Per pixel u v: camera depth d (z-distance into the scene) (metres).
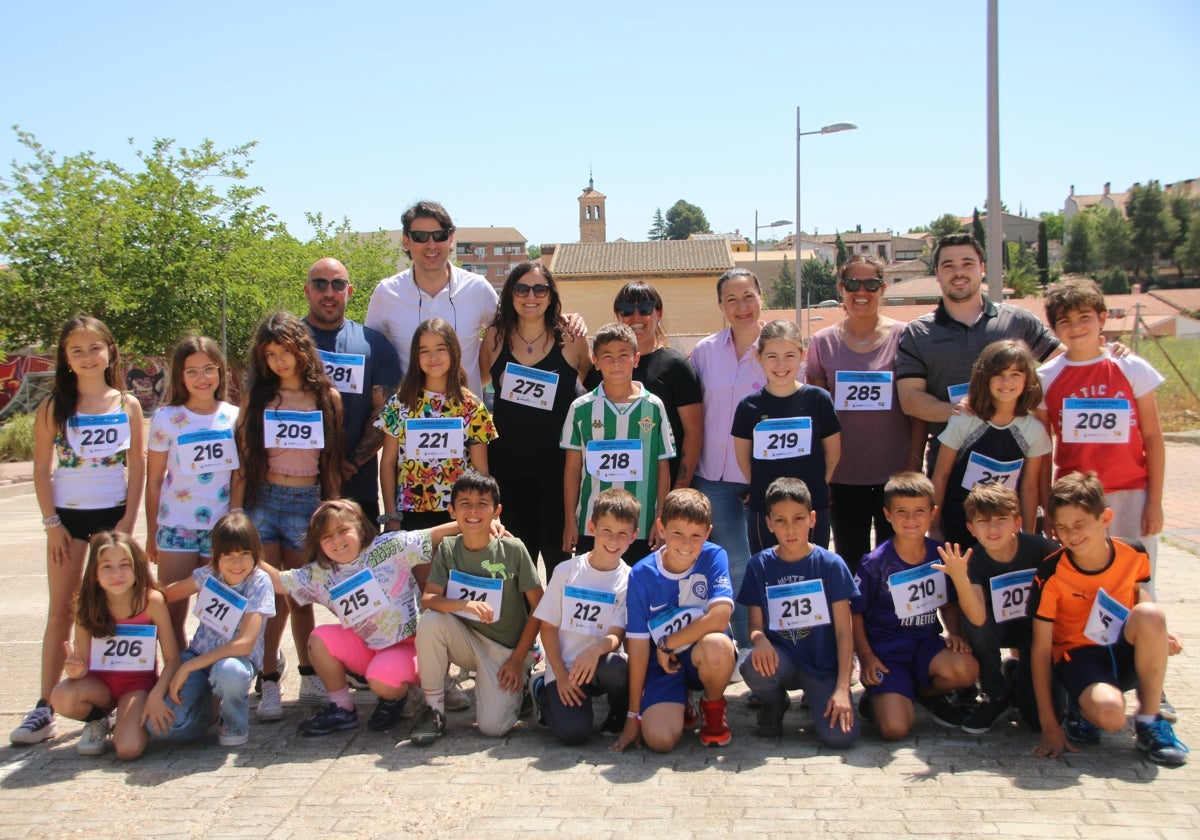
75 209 20.72
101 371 4.80
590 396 5.16
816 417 4.98
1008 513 4.27
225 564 4.48
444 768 4.12
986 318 5.30
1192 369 19.72
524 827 3.51
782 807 3.62
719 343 5.63
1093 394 4.67
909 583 4.47
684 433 5.48
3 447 19.81
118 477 4.83
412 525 5.20
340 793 3.87
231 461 4.88
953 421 4.86
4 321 20.42
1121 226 89.44
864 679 4.46
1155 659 3.97
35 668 5.68
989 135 10.53
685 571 4.43
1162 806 3.53
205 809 3.75
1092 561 4.14
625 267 51.31
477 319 5.84
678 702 4.30
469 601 4.52
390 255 46.88
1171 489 11.38
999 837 3.32
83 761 4.30
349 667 4.69
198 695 4.43
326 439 4.97
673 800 3.71
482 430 5.18
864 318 5.52
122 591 4.36
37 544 10.65
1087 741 4.17
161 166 22.30
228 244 23.56
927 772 3.91
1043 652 4.19
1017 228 120.19
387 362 5.57
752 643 4.45
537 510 5.57
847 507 5.49
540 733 4.57
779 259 78.88
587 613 4.47
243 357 24.98
